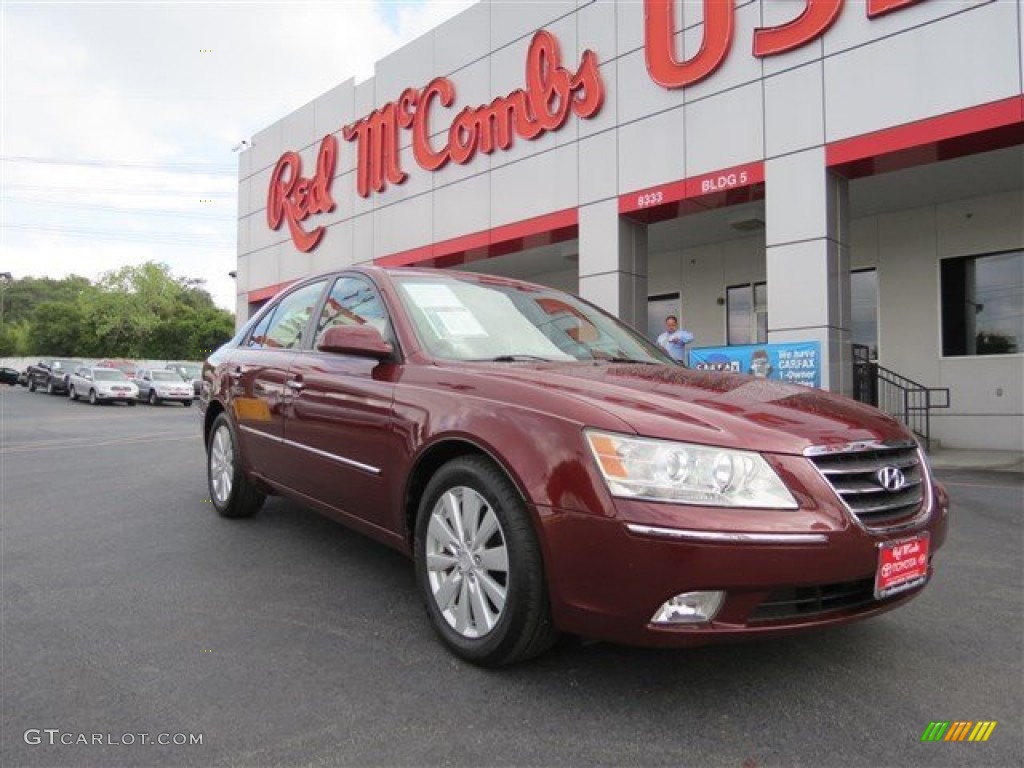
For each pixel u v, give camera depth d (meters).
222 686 2.84
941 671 2.99
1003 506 6.46
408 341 3.65
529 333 4.02
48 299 99.44
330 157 18.69
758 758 2.36
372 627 3.42
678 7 11.48
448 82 15.35
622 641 2.53
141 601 3.79
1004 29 8.54
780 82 10.30
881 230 12.77
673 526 2.41
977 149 9.24
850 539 2.53
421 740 2.46
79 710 2.67
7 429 16.22
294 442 4.33
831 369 9.86
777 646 3.22
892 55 9.33
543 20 13.45
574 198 12.88
